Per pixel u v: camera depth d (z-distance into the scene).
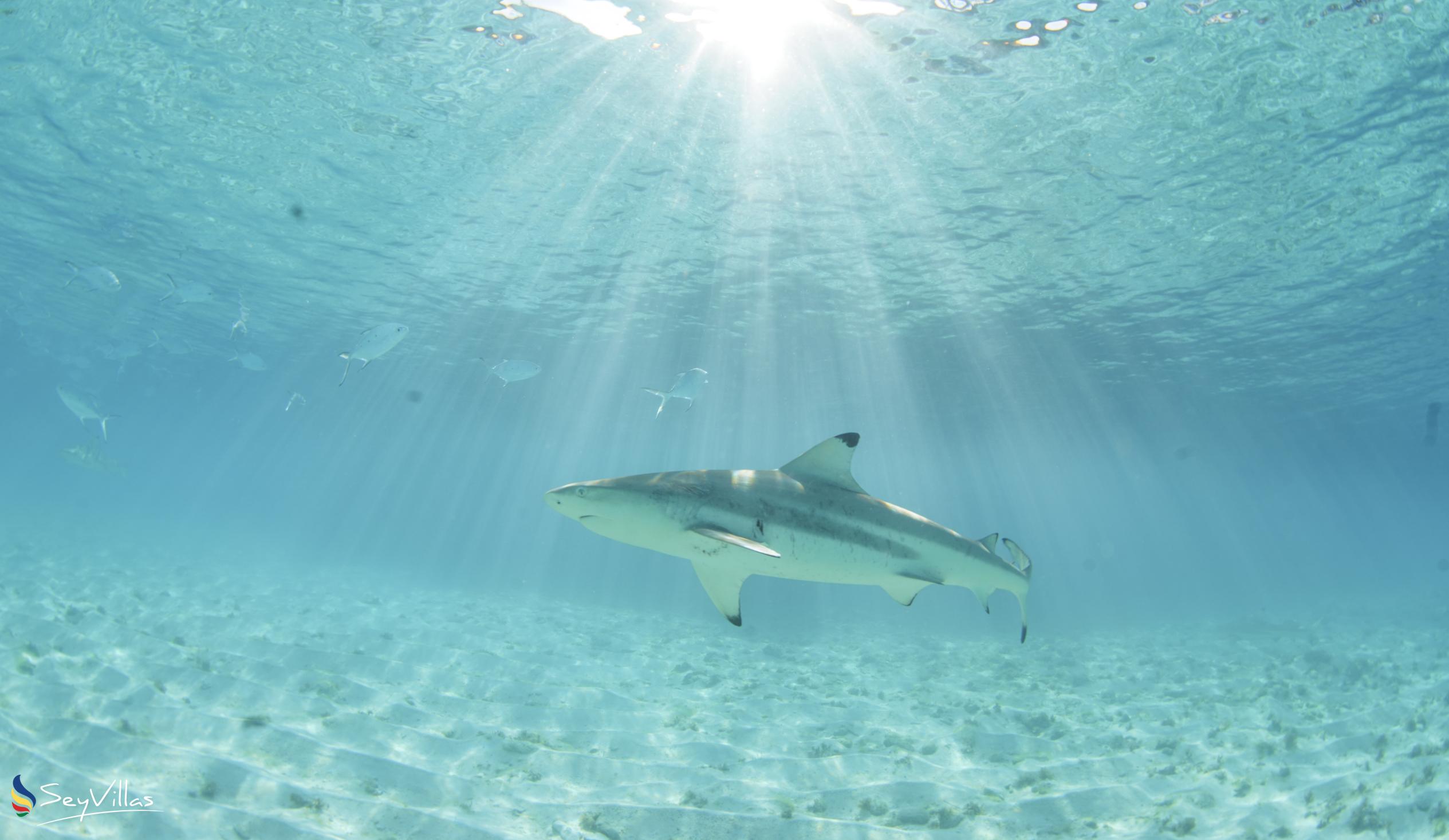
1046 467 50.31
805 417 33.66
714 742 7.94
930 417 32.06
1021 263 14.91
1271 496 72.56
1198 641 21.22
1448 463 44.41
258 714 7.00
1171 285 15.73
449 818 5.16
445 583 33.44
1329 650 17.33
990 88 9.52
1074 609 37.03
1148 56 8.73
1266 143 10.44
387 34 9.17
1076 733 9.12
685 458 54.62
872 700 11.27
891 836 5.48
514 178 12.77
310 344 27.47
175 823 4.38
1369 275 15.08
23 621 9.08
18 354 45.22
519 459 65.06
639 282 17.53
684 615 25.80
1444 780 5.95
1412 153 10.55
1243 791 6.57
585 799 5.90
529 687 9.85
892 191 12.36
